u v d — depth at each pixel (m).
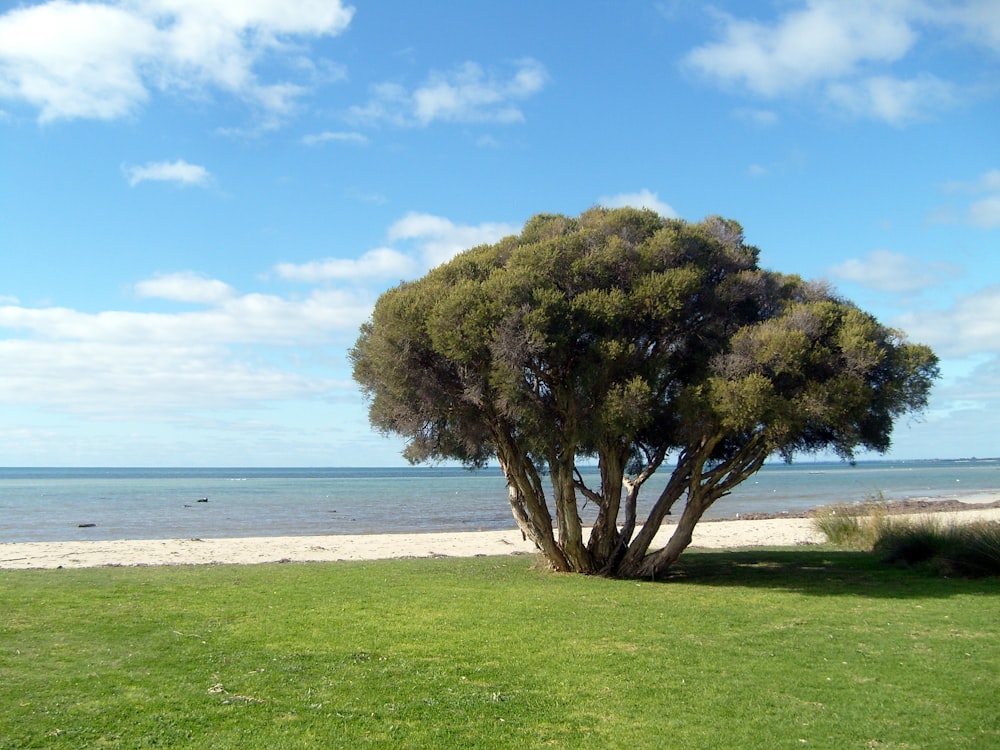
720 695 8.91
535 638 11.80
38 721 7.71
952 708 8.43
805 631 12.45
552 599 15.54
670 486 19.61
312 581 18.06
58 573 19.56
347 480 145.00
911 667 10.14
